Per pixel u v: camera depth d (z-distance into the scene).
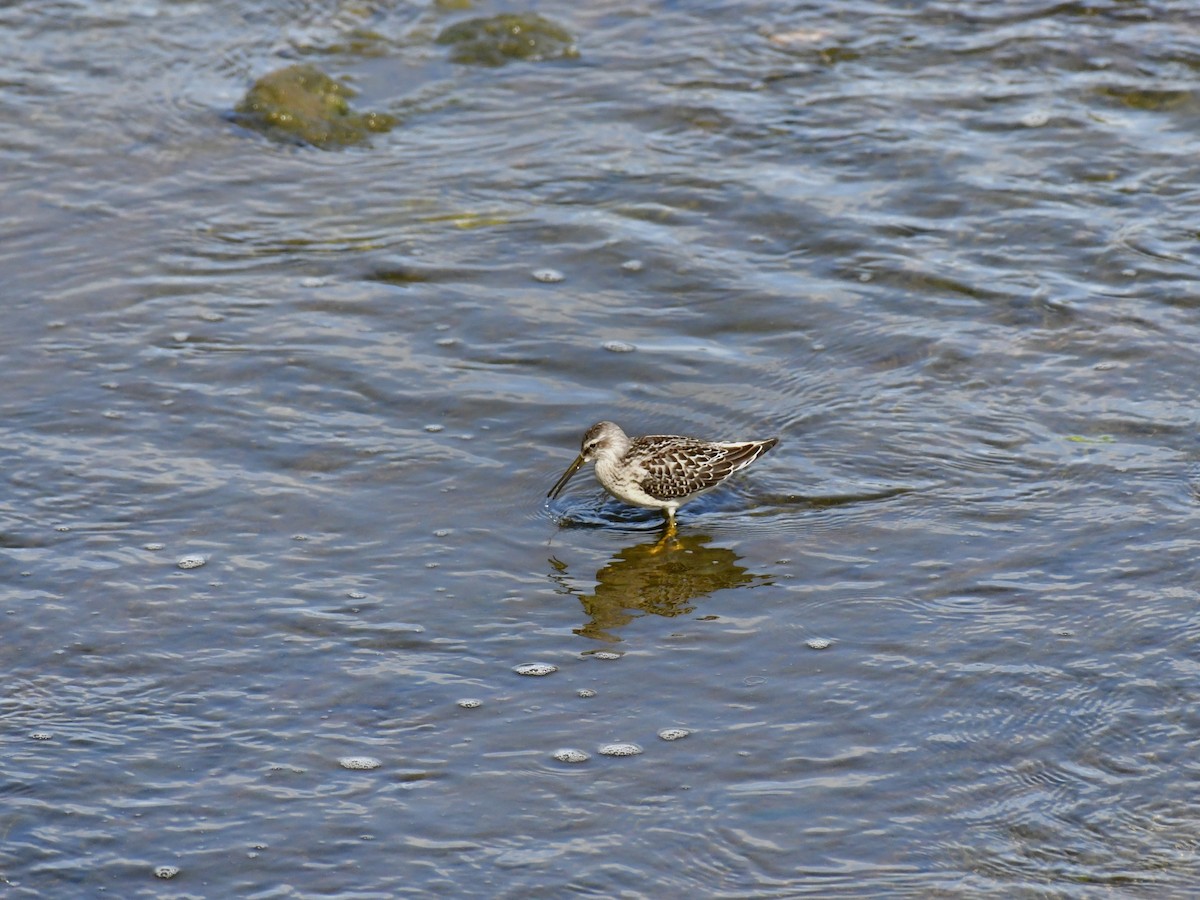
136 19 24.59
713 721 11.62
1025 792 10.79
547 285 18.20
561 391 16.28
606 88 22.78
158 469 14.86
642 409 15.98
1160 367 16.33
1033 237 18.89
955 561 13.42
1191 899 9.80
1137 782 10.81
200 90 22.61
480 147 21.33
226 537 13.88
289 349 16.92
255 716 11.69
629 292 18.06
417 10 25.02
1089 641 12.28
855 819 10.60
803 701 11.78
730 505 14.55
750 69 23.12
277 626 12.71
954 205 19.62
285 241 19.14
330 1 25.22
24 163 20.69
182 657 12.32
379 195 20.17
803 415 15.82
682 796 10.86
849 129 21.42
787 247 18.89
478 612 12.97
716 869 10.22
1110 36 23.44
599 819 10.66
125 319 17.47
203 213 19.72
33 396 15.98
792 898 9.96
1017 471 14.74
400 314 17.62
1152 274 18.05
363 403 16.00
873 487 14.66
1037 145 20.88
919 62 23.12
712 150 21.06
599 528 14.23
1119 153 20.66
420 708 11.79
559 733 11.52
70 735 11.44
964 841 10.38
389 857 10.35
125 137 21.39
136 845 10.44
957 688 11.82
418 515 14.30
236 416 15.75
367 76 23.12
